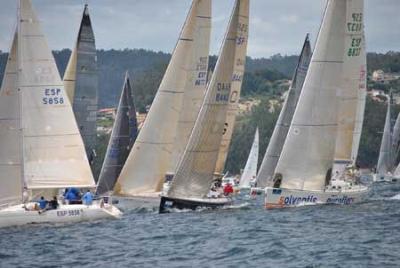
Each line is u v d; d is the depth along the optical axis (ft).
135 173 399.03
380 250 246.68
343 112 431.43
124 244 265.75
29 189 315.99
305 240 269.23
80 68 416.46
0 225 302.86
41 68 318.24
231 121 409.49
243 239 273.13
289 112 535.60
